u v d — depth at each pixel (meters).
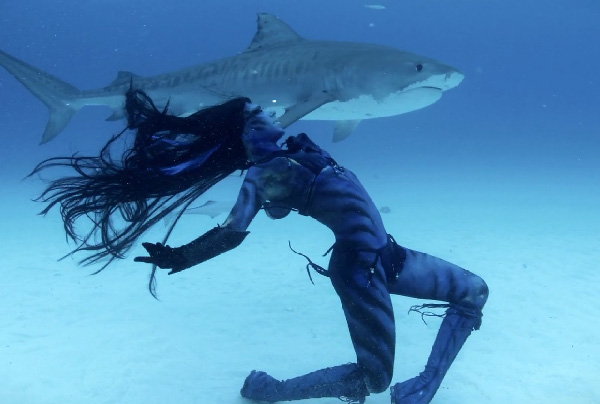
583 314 5.25
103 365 4.24
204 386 3.85
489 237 9.23
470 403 3.51
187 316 5.45
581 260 7.50
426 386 3.16
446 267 3.15
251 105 2.65
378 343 2.81
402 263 3.07
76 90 8.97
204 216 12.48
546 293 5.98
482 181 19.00
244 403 3.57
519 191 15.83
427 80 7.00
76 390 3.81
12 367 4.21
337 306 5.72
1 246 9.14
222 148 2.63
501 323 5.06
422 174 22.47
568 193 15.12
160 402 3.61
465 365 4.14
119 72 8.79
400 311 5.55
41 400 3.66
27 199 15.95
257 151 2.67
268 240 9.23
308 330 5.04
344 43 7.82
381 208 12.07
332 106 7.62
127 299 6.05
